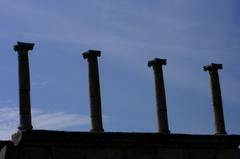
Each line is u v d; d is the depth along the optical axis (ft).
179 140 149.07
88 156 135.95
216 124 161.89
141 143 143.54
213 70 164.66
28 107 137.59
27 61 139.85
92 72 148.77
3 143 133.59
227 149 157.89
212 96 163.73
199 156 152.66
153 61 157.38
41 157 129.70
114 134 139.03
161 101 155.74
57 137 131.13
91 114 147.43
